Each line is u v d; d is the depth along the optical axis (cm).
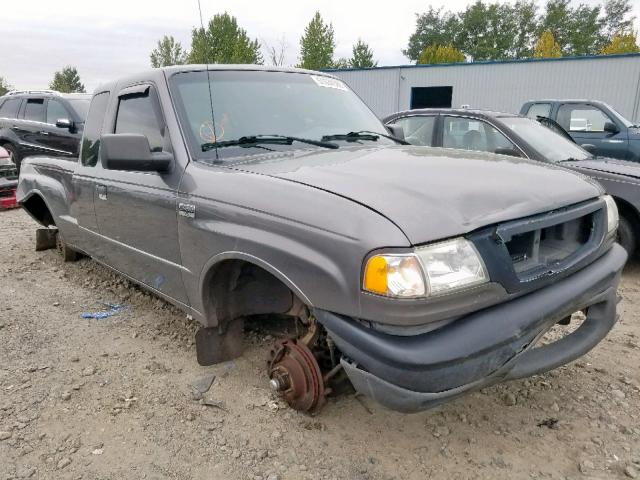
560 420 274
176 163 294
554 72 2259
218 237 259
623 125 881
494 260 205
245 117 315
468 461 244
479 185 232
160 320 397
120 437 261
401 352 192
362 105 390
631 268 554
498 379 219
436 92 2653
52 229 593
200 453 250
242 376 312
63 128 982
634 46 5844
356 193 219
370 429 266
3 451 249
